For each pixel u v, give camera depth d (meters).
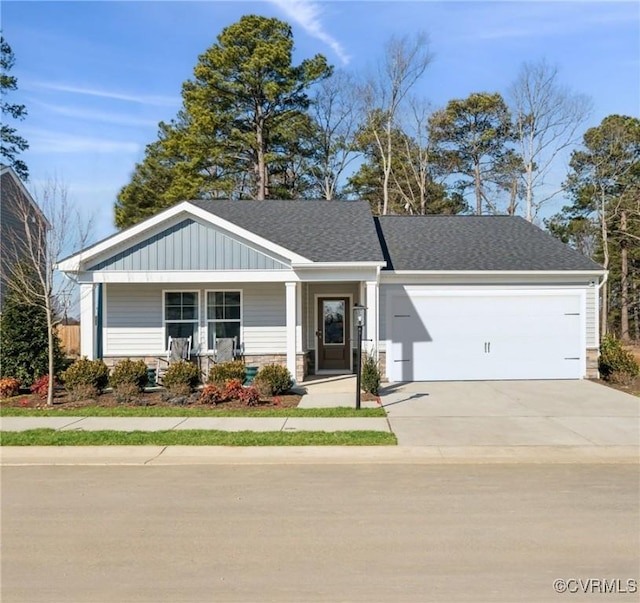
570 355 15.75
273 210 18.61
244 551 4.91
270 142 32.09
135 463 8.12
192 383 13.45
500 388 14.27
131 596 4.11
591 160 36.41
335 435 9.35
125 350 15.72
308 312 17.22
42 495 6.62
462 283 15.60
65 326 23.89
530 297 15.68
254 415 11.13
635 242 35.66
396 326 15.56
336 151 36.62
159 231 14.47
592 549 4.91
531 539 5.14
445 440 9.19
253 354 15.95
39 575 4.48
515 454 8.42
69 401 12.67
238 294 16.02
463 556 4.77
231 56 29.59
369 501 6.30
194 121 30.67
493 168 37.66
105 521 5.71
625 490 6.69
